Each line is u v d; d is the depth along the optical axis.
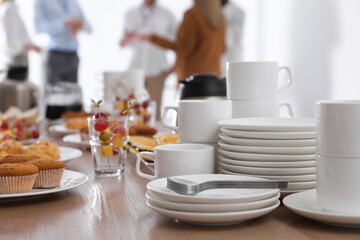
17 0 4.61
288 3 4.76
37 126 1.90
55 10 4.07
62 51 4.16
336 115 0.63
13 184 0.81
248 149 0.80
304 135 0.79
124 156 1.07
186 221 0.67
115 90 2.05
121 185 0.95
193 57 3.43
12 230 0.66
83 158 1.30
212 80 1.42
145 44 4.23
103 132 1.03
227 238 0.61
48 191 0.82
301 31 4.59
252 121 0.90
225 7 4.30
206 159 0.84
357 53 3.80
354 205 0.63
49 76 4.18
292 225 0.66
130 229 0.66
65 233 0.65
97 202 0.81
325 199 0.65
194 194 0.66
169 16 4.26
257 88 0.96
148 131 1.47
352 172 0.63
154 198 0.69
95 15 5.01
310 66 4.50
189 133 0.93
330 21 4.14
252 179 0.75
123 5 5.03
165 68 4.34
